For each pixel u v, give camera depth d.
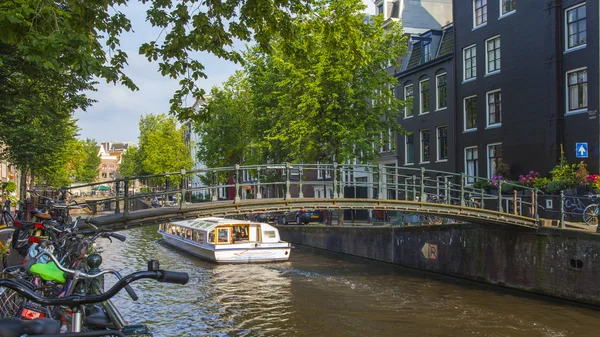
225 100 37.41
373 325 11.78
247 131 33.06
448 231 18.31
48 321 2.29
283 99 23.83
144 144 65.62
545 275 14.56
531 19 22.22
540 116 21.67
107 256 25.27
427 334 11.03
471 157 26.34
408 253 20.39
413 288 16.19
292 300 14.56
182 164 57.25
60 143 23.50
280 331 11.37
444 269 18.53
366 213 31.27
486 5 25.17
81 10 8.96
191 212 13.32
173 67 9.84
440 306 13.56
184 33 9.65
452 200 26.14
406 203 15.19
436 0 35.53
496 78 24.31
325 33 10.39
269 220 35.31
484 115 25.14
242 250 22.83
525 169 22.50
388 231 21.62
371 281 17.56
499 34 24.17
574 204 17.28
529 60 22.33
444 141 28.67
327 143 22.84
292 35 10.07
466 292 15.44
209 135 38.19
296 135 22.75
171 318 12.56
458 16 27.02
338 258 24.19
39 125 20.08
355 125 22.77
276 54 23.08
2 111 15.02
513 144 23.19
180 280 2.51
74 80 15.94
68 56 7.21
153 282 17.55
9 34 6.63
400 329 11.45
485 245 16.73
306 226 28.58
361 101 22.98
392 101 23.88
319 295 15.23
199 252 24.84
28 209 13.12
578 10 20.25
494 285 16.41
